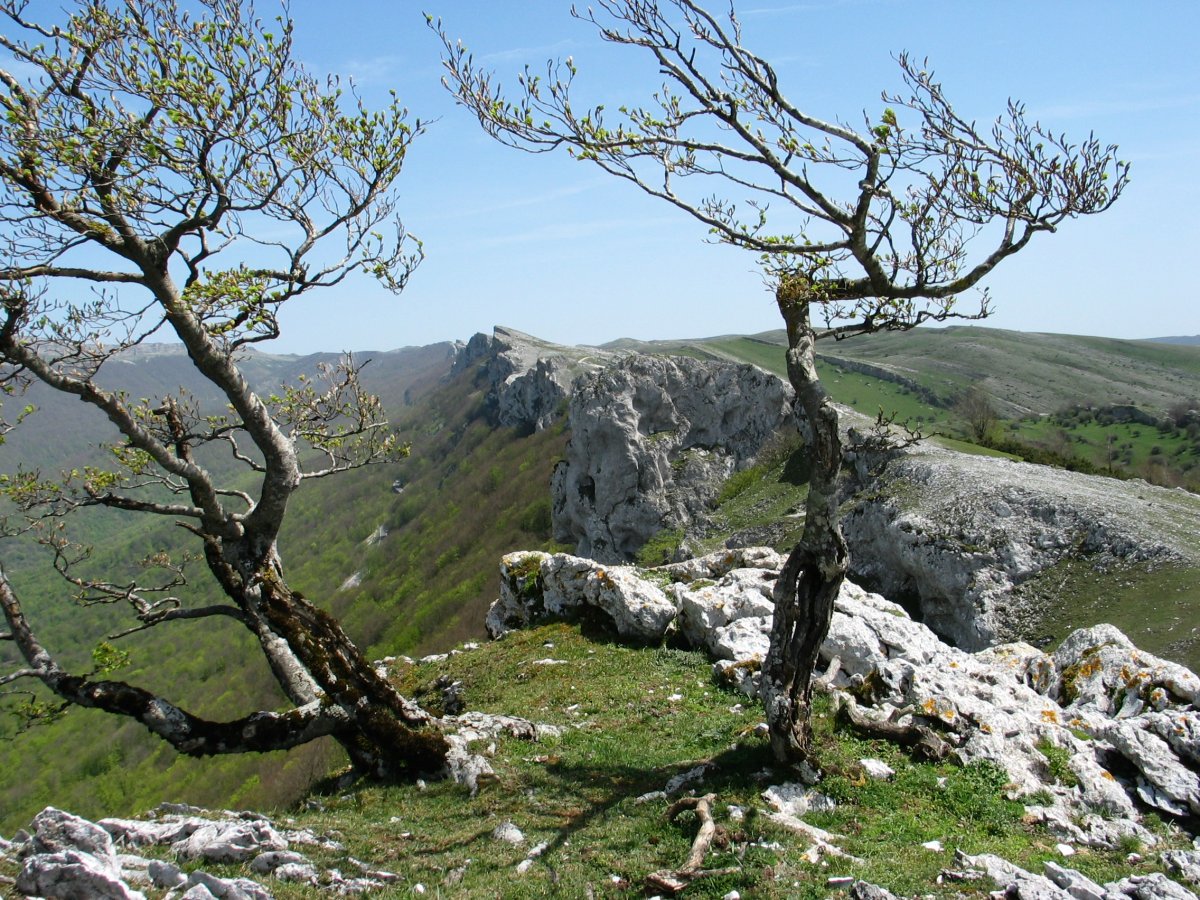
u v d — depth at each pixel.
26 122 11.73
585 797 13.59
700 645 23.52
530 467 121.12
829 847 10.90
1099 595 44.72
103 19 11.86
